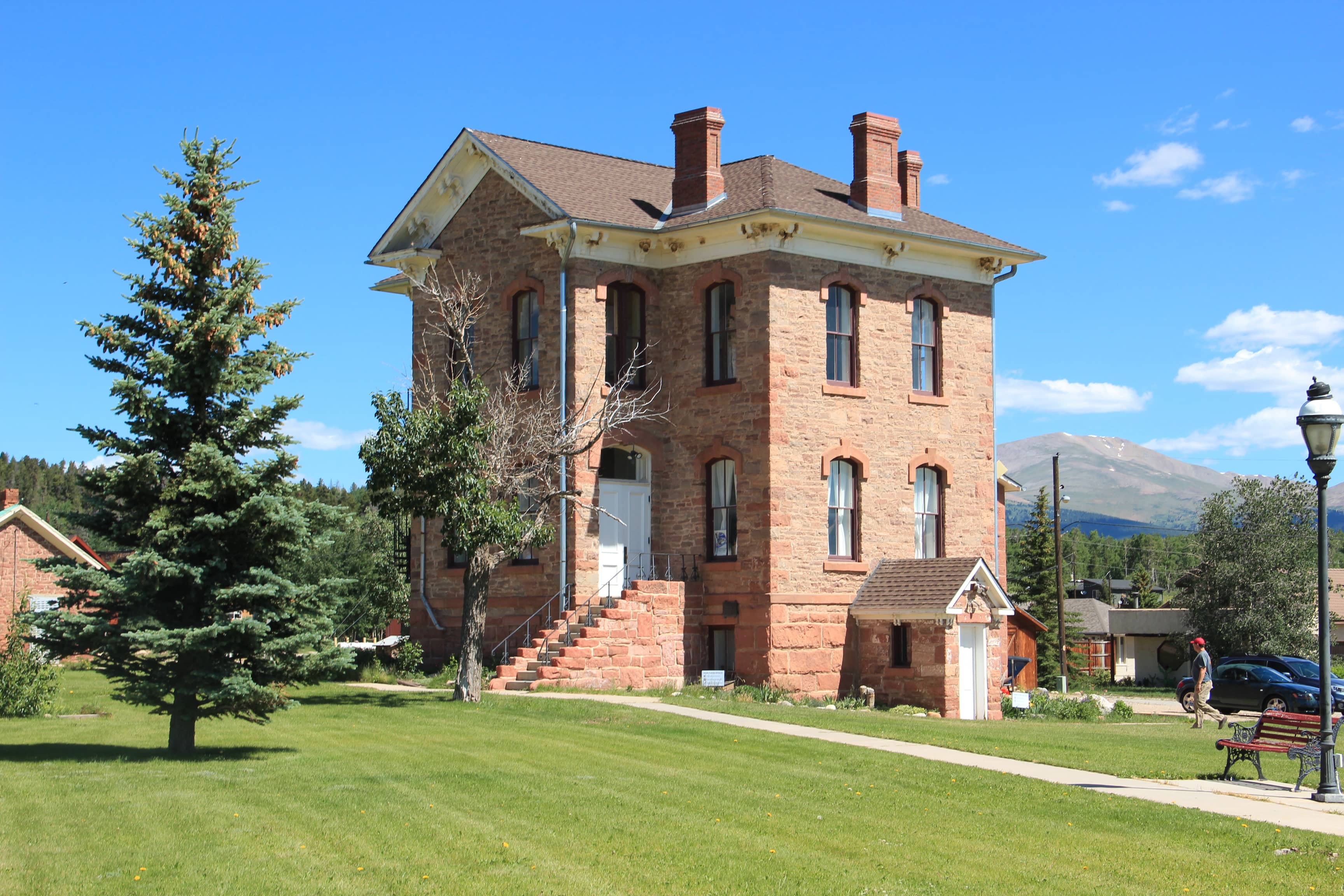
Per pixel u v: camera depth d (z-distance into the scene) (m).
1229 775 17.64
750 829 13.48
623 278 30.34
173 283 17.08
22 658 23.91
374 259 33.53
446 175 32.12
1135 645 60.56
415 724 20.75
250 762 16.88
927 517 31.88
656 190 33.22
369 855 11.95
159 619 16.92
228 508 17.11
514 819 13.55
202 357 16.72
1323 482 16.23
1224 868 12.41
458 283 31.66
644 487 30.73
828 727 21.69
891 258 31.11
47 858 11.50
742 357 29.53
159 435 16.89
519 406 30.41
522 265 30.89
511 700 24.14
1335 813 14.99
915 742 20.17
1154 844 13.31
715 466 30.20
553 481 29.34
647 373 30.69
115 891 10.59
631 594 28.45
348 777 15.66
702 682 28.31
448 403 30.20
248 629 16.44
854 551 30.36
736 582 29.33
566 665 27.09
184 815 13.23
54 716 23.25
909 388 31.44
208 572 16.88
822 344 29.94
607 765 17.03
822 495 29.67
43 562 16.59
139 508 17.02
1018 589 61.81
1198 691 27.20
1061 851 12.94
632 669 28.19
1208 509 48.88
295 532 16.84
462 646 24.56
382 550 46.16
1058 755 19.36
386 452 23.78
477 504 23.91
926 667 28.48
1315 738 17.03
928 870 12.09
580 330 29.59
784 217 28.89
